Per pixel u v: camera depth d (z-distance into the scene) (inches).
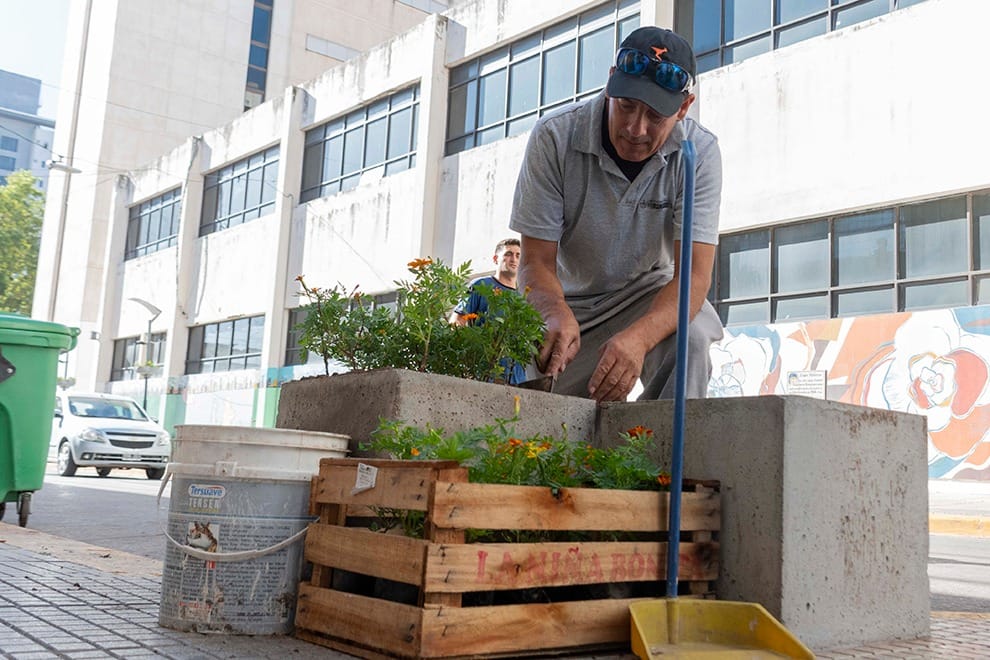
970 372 463.8
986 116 470.9
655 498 105.4
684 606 101.7
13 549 177.8
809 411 110.4
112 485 572.4
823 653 106.3
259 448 103.7
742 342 562.3
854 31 529.7
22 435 241.0
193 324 1097.4
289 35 1536.7
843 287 524.7
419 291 126.7
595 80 676.1
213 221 1108.5
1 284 2477.9
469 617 87.6
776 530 106.2
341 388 120.3
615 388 128.5
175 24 1445.6
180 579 102.3
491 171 733.9
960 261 480.4
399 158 837.8
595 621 97.0
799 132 548.4
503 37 746.2
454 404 114.6
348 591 101.7
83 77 1498.5
